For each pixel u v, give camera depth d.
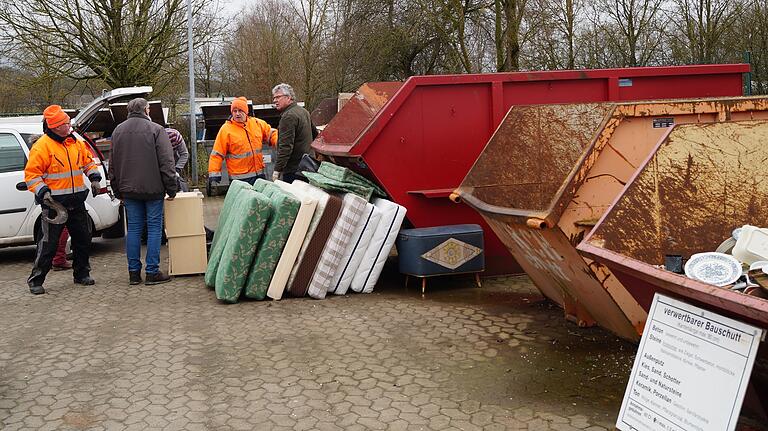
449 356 4.96
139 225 7.46
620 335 4.91
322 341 5.36
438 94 6.93
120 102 10.91
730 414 2.80
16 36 16.92
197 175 18.97
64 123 7.23
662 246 3.51
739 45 17.23
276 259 6.51
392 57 25.56
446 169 6.98
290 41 26.83
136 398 4.43
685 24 17.69
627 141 4.59
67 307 6.66
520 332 5.41
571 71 7.18
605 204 4.52
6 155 8.92
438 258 6.62
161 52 18.22
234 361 5.00
